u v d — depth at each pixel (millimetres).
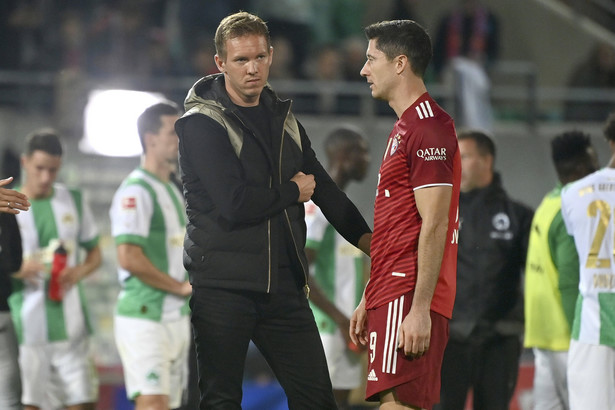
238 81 14344
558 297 20000
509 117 40250
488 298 20766
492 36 42312
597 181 18203
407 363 14016
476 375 21000
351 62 39219
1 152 34688
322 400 14984
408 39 14320
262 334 14898
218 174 14023
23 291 22547
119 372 29453
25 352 22406
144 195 21062
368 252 15484
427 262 13695
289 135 14953
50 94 35750
